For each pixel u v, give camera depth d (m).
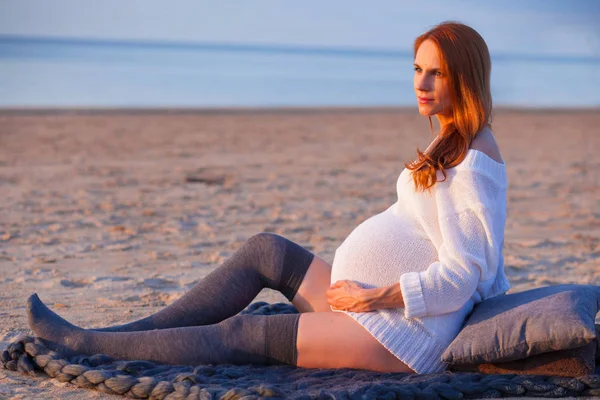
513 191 9.70
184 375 3.05
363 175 10.84
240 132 16.78
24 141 14.06
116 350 3.30
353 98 28.69
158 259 5.93
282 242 3.54
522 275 5.54
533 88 35.88
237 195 9.05
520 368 3.15
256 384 3.02
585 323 2.94
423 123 19.66
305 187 9.73
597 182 10.49
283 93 30.00
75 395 3.11
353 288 3.16
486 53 3.15
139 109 21.56
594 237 6.98
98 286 5.09
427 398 2.94
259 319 3.28
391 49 125.62
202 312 3.48
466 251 3.06
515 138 16.31
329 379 3.11
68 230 6.96
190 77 36.59
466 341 3.07
